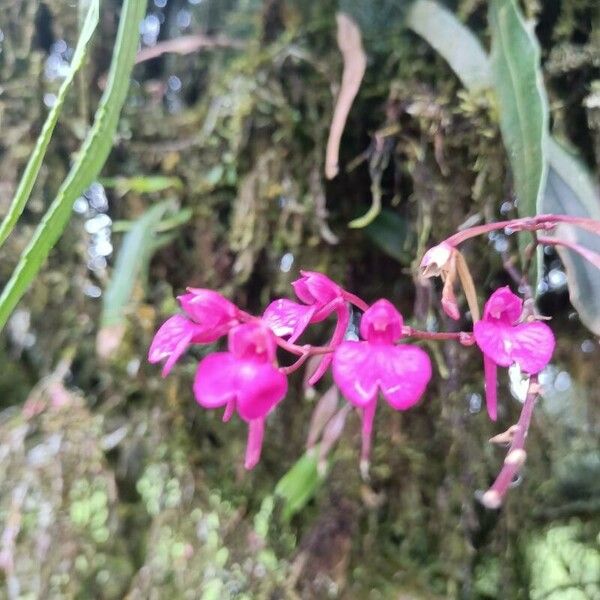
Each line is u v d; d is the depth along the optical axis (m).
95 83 0.21
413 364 0.10
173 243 0.21
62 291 0.21
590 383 0.20
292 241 0.20
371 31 0.18
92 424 0.21
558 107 0.17
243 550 0.21
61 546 0.20
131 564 0.21
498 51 0.15
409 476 0.21
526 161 0.15
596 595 0.22
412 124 0.18
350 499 0.20
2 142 0.21
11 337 0.22
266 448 0.22
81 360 0.22
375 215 0.19
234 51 0.21
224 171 0.20
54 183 0.21
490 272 0.18
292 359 0.21
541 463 0.20
